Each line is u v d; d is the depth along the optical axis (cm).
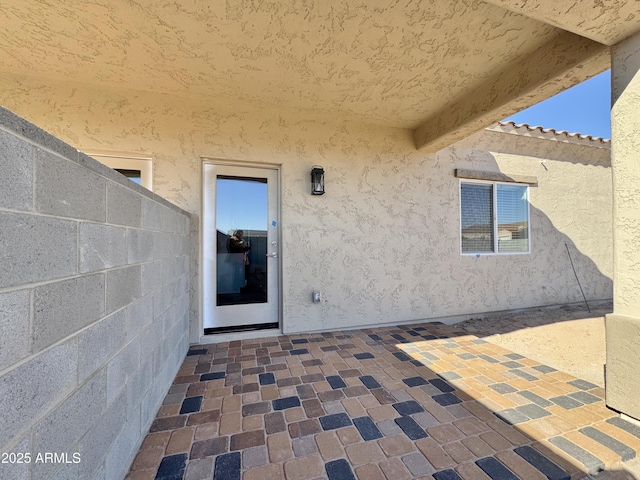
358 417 199
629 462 161
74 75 296
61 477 95
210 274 358
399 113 386
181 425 189
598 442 175
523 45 257
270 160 369
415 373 267
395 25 233
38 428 85
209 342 344
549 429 187
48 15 218
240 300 371
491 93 309
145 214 180
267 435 180
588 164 583
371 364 286
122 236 147
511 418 198
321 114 387
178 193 337
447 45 257
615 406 203
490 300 489
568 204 564
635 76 196
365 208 411
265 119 367
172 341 247
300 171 381
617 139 206
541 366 285
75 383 104
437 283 452
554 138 536
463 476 149
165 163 334
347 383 247
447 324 441
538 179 538
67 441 99
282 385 243
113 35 240
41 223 88
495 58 275
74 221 105
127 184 152
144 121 328
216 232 361
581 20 189
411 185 438
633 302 198
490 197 507
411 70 292
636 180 196
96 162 121
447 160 464
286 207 375
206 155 346
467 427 188
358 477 148
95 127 314
